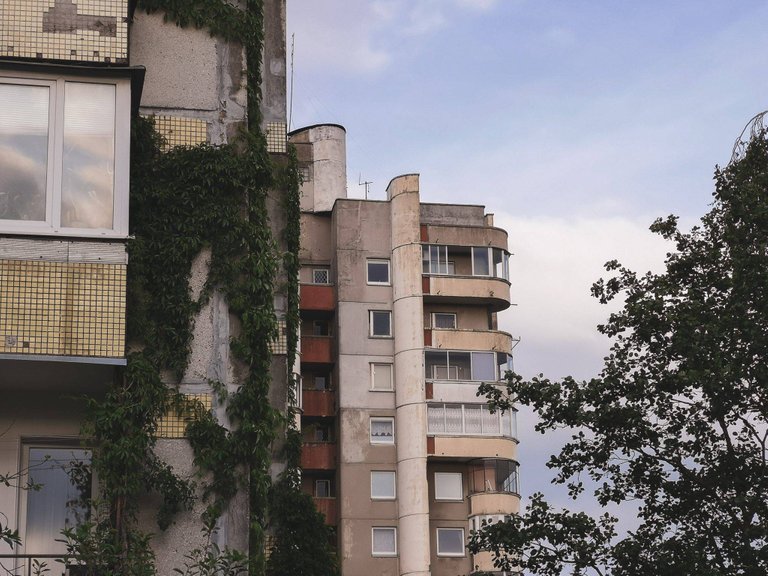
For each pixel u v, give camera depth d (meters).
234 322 15.17
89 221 14.21
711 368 23.95
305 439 60.03
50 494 14.76
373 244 62.41
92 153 14.45
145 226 15.12
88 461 14.93
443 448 59.22
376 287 61.84
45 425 14.73
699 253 25.84
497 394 27.11
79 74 14.64
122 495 14.07
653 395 25.47
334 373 60.72
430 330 61.03
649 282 26.47
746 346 23.94
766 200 24.16
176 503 14.32
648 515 25.67
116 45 14.76
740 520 23.95
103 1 14.86
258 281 15.29
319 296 61.53
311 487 60.06
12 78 14.45
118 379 14.43
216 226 15.34
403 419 59.59
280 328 20.86
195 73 16.08
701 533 24.80
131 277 14.75
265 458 14.81
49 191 14.20
